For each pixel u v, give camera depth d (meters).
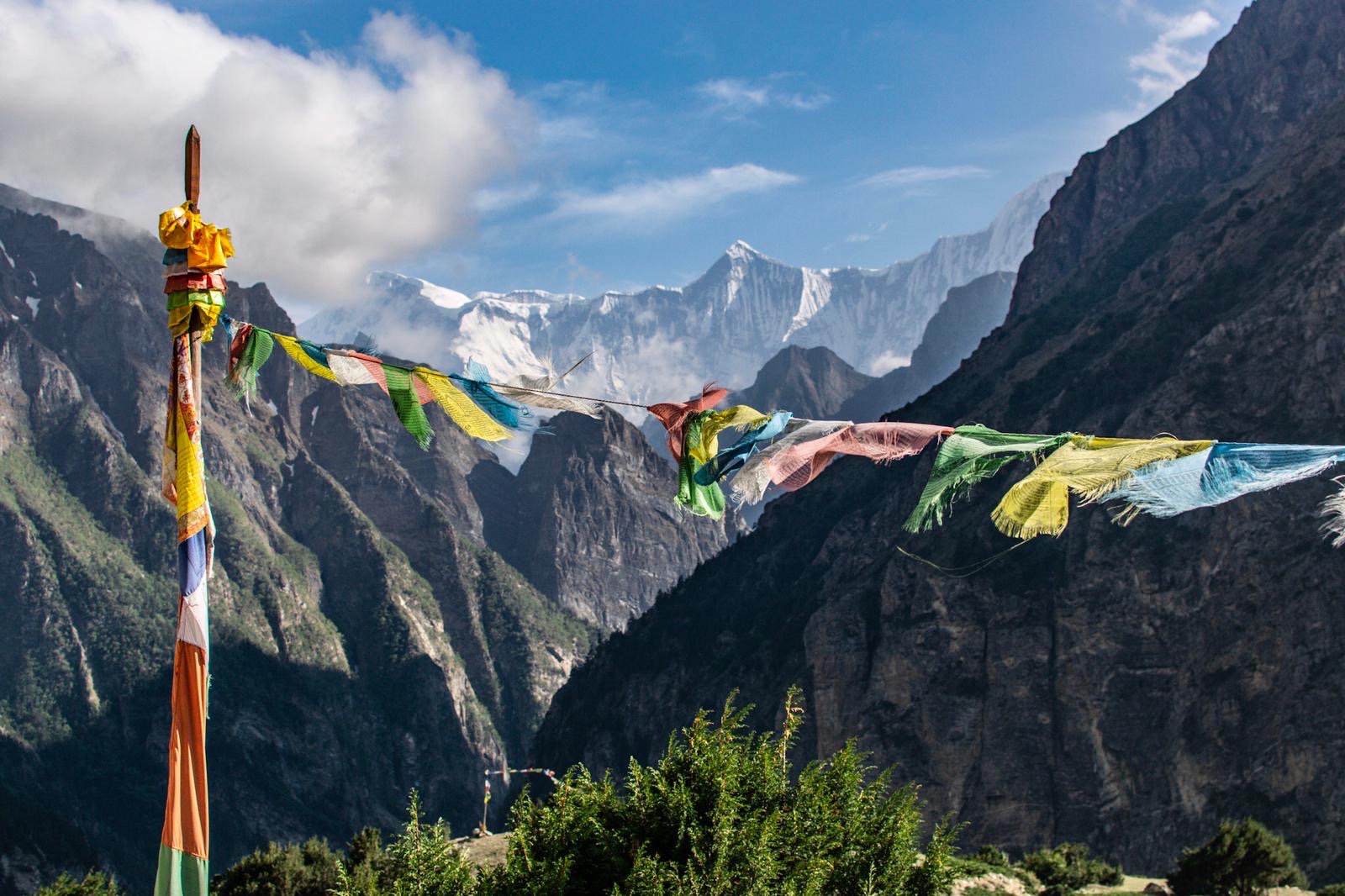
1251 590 138.12
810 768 24.66
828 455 13.29
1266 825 126.38
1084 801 144.88
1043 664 153.25
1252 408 156.50
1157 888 69.00
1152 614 145.88
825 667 175.25
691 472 13.92
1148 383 178.62
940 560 170.12
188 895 13.98
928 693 161.50
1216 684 137.75
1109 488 12.23
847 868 23.34
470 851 44.44
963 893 51.47
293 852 62.09
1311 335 155.00
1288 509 139.25
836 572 198.38
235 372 14.97
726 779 23.47
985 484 175.50
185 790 14.21
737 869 22.23
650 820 23.55
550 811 24.42
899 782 160.38
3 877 172.62
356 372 14.56
